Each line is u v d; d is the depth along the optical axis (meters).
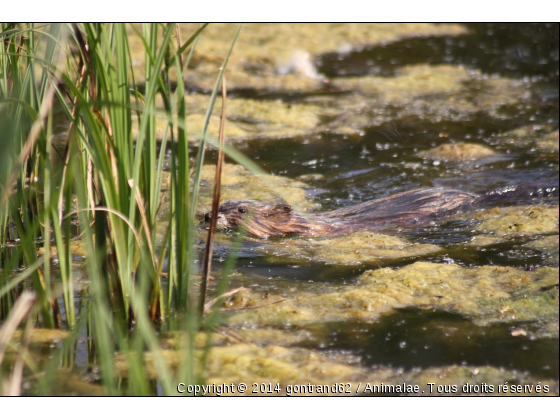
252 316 6.97
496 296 7.42
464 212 10.73
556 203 10.91
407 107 17.52
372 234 9.84
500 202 11.09
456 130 15.55
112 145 5.89
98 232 6.29
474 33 26.00
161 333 6.55
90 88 6.12
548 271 8.12
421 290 7.64
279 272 8.28
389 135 15.20
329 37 24.42
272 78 19.88
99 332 4.98
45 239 6.24
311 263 8.64
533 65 21.89
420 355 6.19
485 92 18.98
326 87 19.42
